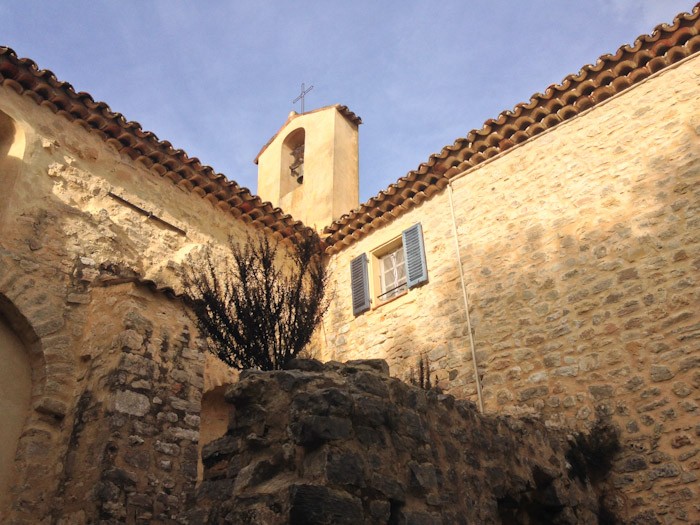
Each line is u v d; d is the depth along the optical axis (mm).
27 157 9242
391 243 12180
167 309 8484
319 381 4832
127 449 7176
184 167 11148
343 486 4168
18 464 7496
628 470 7531
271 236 12516
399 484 4578
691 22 8930
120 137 10492
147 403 7629
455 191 11328
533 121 10367
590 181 9539
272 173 16938
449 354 10117
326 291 12555
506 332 9539
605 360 8328
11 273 8375
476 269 10391
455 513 4988
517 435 6551
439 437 5352
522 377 9047
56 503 7098
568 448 7570
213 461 4867
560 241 9516
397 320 11250
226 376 9781
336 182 15258
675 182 8648
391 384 5137
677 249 8281
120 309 8219
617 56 9461
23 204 8938
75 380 8227
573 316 8898
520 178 10445
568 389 8492
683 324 7859
